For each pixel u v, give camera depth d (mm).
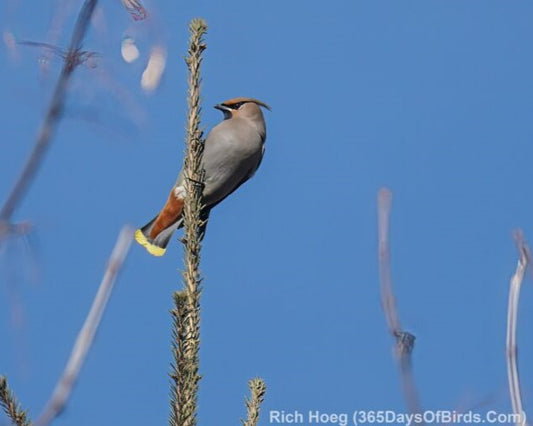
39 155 5000
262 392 6457
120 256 5227
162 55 5367
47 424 4844
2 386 5254
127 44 5273
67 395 4934
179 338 6480
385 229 5645
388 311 5227
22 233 4859
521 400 4887
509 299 5293
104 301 5133
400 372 4941
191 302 7031
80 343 5023
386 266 5551
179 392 6301
